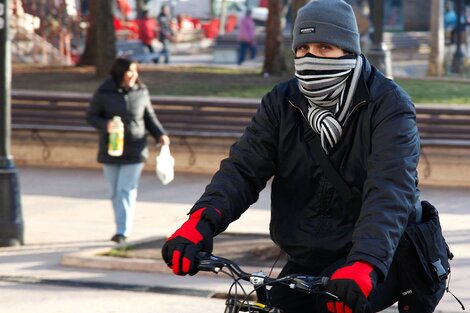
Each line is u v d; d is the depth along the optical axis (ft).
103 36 76.59
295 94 16.61
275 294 16.76
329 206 16.62
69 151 63.62
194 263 14.85
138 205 51.21
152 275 36.11
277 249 37.32
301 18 15.92
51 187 56.49
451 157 56.34
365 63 16.46
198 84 73.41
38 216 48.42
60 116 63.36
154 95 66.85
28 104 63.82
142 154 42.22
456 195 53.57
